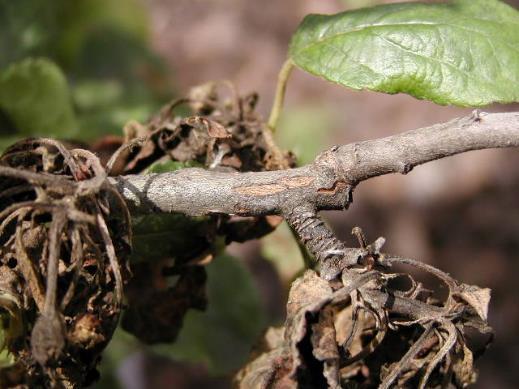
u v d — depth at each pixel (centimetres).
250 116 23
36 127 28
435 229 60
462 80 20
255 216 19
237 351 30
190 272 23
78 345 18
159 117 23
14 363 18
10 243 18
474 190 62
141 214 19
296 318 17
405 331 19
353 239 58
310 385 17
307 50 22
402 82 21
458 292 18
